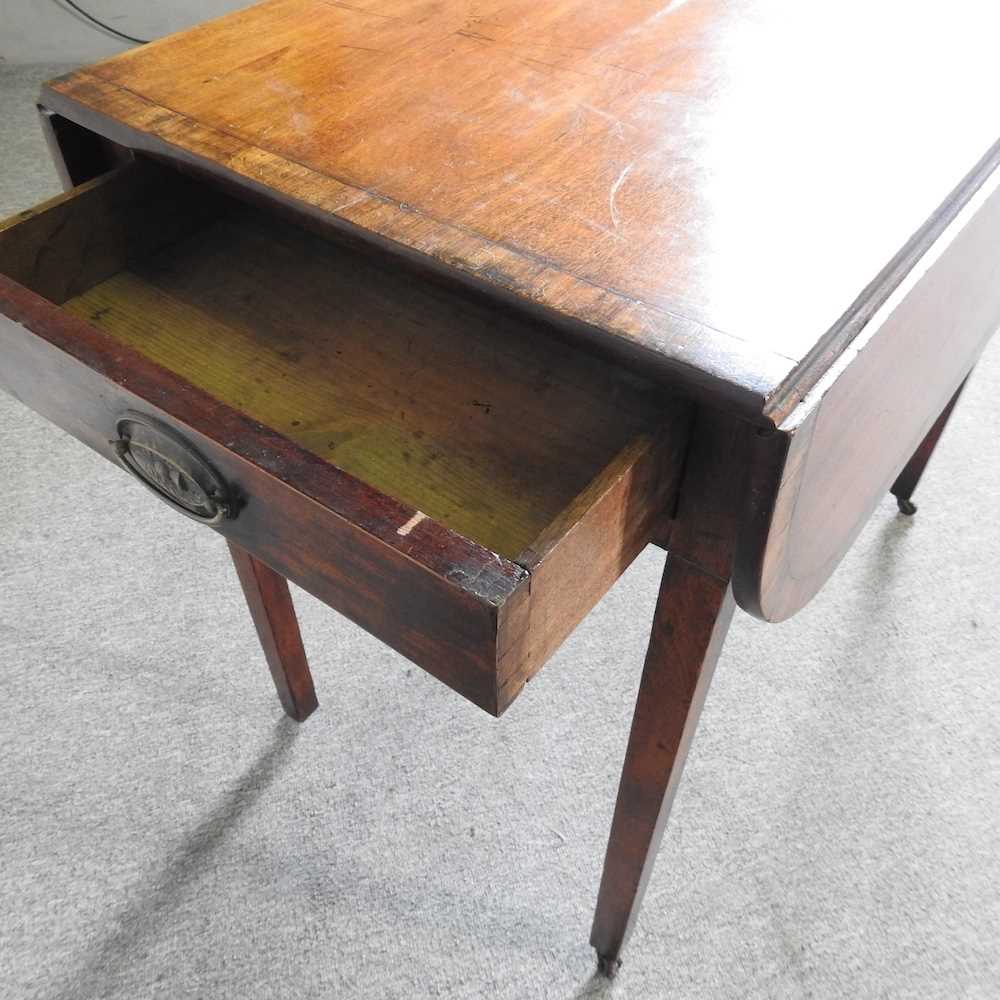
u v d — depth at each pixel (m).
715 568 0.55
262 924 0.92
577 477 0.56
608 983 0.88
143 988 0.88
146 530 1.29
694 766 1.04
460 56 0.70
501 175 0.57
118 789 1.03
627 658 1.15
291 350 0.64
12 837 0.99
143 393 0.48
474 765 1.05
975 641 1.16
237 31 0.74
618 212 0.54
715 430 0.49
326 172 0.58
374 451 0.57
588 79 0.67
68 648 1.15
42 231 0.64
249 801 1.02
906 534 1.27
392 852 0.98
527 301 0.49
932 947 0.91
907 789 1.02
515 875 0.96
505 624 0.41
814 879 0.95
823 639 1.16
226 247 0.72
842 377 0.47
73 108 0.66
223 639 1.17
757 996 0.88
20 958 0.90
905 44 0.70
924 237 0.54
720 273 0.50
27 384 0.58
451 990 0.88
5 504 1.33
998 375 1.50
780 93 0.65
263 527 0.50
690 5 0.76
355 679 1.13
